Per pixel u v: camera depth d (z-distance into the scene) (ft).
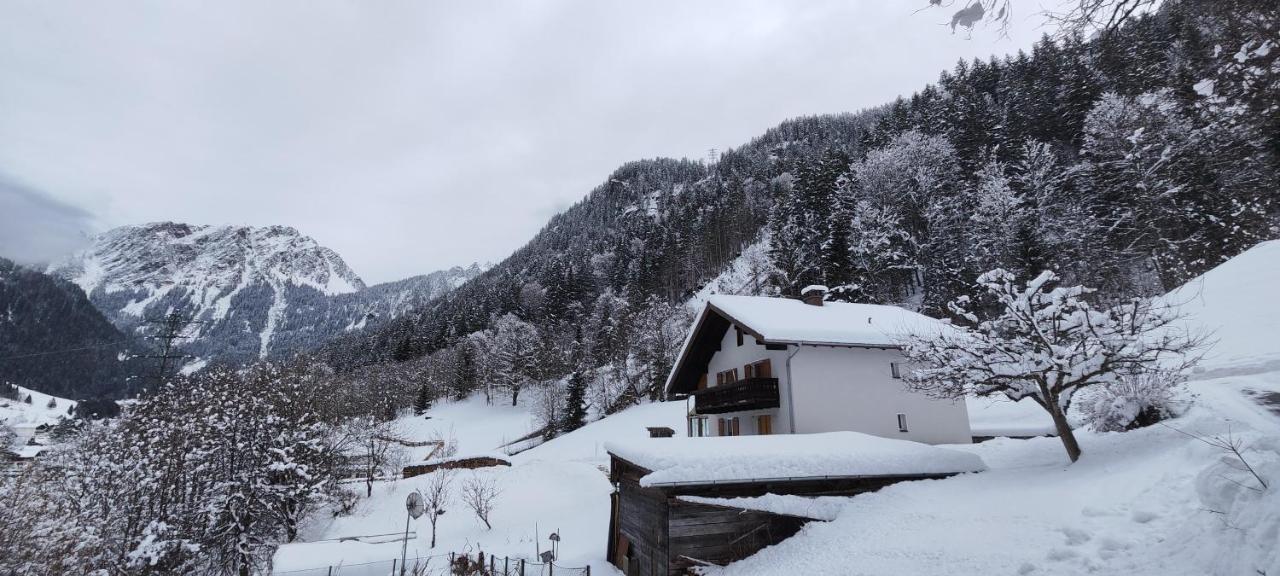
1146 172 121.80
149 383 98.94
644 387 211.41
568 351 275.59
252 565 81.82
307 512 101.30
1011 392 41.78
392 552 73.20
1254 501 18.13
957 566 26.12
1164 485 26.73
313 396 110.32
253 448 86.84
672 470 40.70
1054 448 46.44
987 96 253.85
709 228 362.94
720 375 91.86
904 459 43.93
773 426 75.46
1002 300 42.04
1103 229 136.26
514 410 267.80
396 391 306.35
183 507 80.59
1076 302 38.45
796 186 245.86
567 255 553.23
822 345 72.13
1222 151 28.66
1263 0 20.56
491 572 61.16
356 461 125.90
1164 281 116.26
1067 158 180.14
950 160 210.18
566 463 129.39
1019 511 30.73
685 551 40.34
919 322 82.58
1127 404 45.60
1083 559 22.56
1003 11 9.70
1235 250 110.42
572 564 59.72
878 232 197.77
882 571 28.19
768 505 40.78
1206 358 63.46
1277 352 58.18
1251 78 23.44
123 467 78.07
